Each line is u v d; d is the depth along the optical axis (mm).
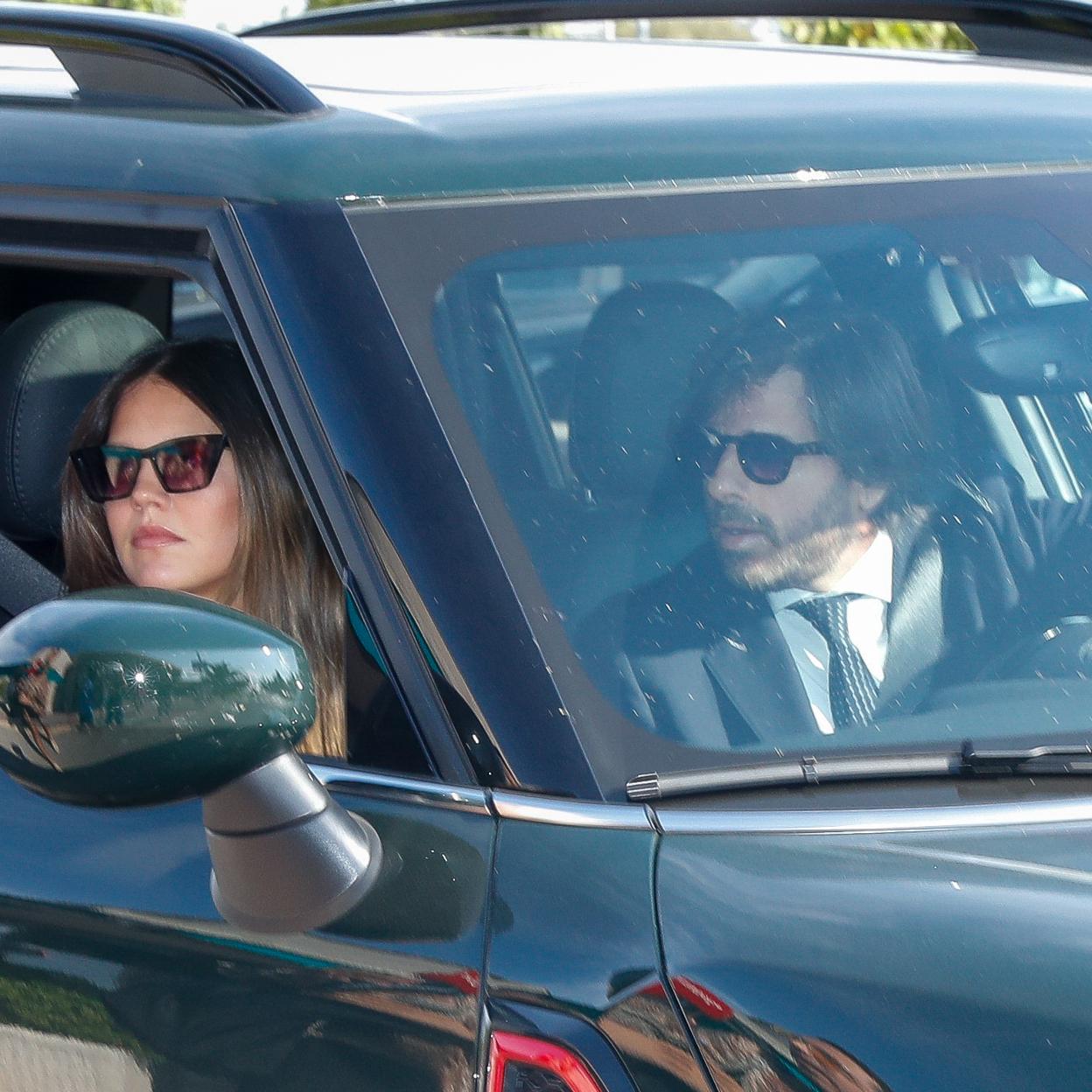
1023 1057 5059
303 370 6395
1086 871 5738
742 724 6320
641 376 6789
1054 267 7457
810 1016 5164
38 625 5340
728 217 7086
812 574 6734
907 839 5906
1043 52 9781
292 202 6676
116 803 5348
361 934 5664
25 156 7195
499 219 6793
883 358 7070
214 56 7258
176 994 5980
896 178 7438
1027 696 6641
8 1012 6391
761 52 9164
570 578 6336
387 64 8570
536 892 5594
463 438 6391
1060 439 7328
